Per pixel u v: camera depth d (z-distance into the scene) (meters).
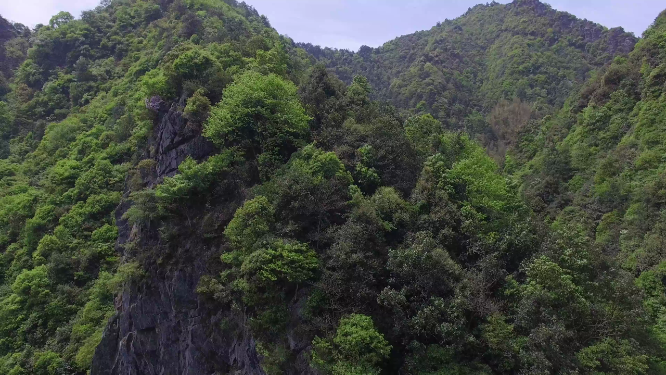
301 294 21.98
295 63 48.44
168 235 28.38
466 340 18.73
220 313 24.84
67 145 54.31
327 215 25.16
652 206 38.81
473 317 20.11
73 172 47.28
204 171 28.22
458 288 20.23
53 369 34.03
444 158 29.92
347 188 26.28
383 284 22.05
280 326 21.70
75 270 40.28
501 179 29.88
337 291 20.92
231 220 24.94
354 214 23.58
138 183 36.41
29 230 44.25
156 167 34.97
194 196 29.02
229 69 37.03
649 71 51.44
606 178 45.47
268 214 24.00
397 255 21.27
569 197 48.12
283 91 31.12
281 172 27.28
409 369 18.61
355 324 18.83
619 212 41.62
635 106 50.38
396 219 24.12
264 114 29.78
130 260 30.70
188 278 27.12
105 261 40.09
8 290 41.09
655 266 33.38
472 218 24.73
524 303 19.28
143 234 30.58
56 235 41.88
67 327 36.81
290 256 21.50
